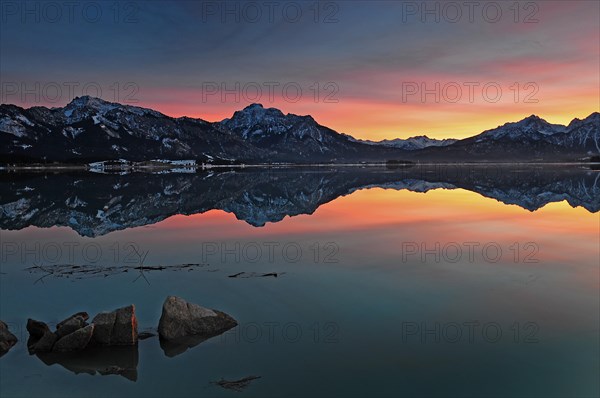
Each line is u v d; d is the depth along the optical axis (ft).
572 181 283.79
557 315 42.52
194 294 50.55
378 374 32.19
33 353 37.40
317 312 44.11
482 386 30.42
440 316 42.50
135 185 279.49
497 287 51.47
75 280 57.11
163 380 32.42
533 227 95.66
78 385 32.09
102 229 100.68
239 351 36.32
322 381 31.37
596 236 83.97
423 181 309.01
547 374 31.81
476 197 172.76
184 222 111.14
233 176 431.84
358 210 130.41
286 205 150.30
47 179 348.38
